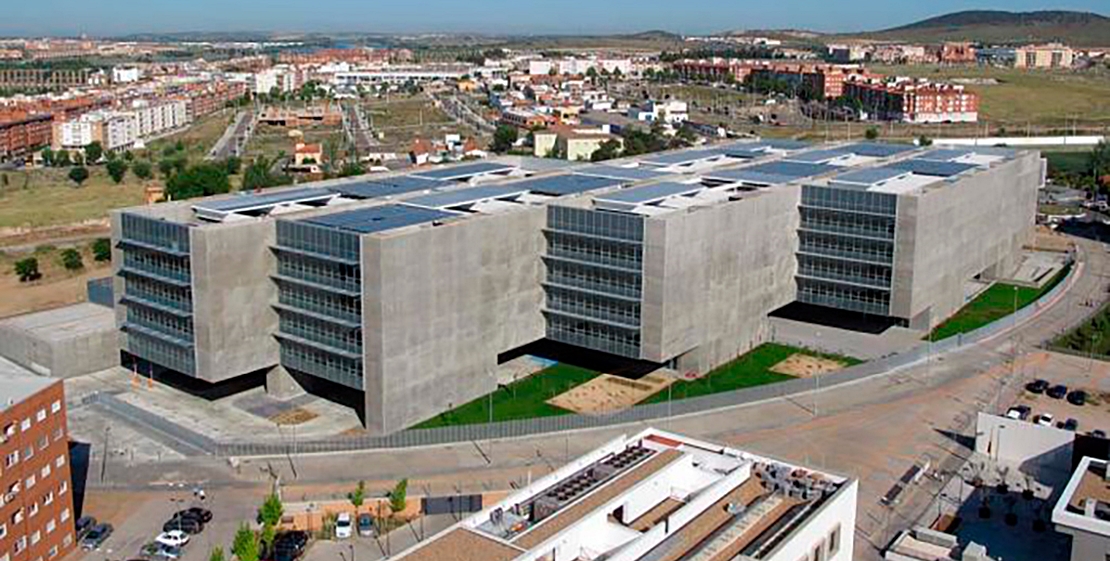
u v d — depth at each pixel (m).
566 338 164.00
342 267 141.12
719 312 168.25
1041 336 187.62
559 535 70.25
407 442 138.25
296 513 118.06
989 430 135.62
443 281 144.62
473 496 122.00
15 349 166.50
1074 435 129.88
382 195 175.88
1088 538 95.00
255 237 146.75
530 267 160.62
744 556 69.12
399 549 112.00
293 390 155.75
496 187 179.75
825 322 196.50
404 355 140.62
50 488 107.31
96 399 152.12
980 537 115.12
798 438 141.50
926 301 187.00
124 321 160.25
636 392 158.38
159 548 110.31
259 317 149.75
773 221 179.62
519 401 154.00
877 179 192.50
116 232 156.38
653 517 78.75
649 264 152.75
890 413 150.62
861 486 127.38
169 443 138.75
